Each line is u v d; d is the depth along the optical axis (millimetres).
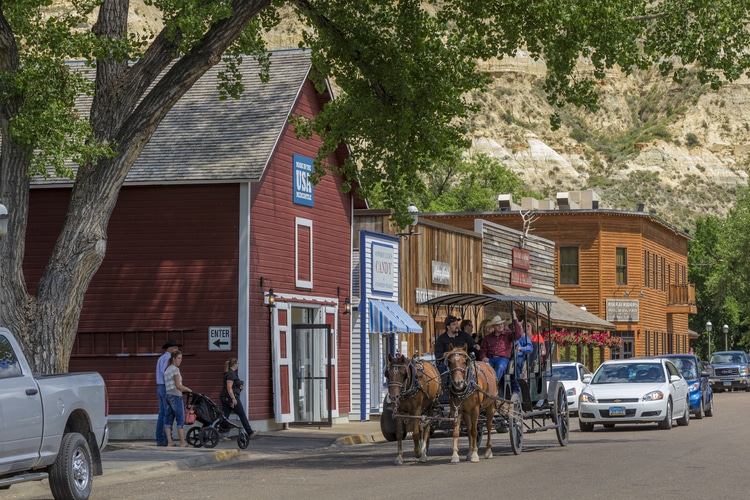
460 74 25078
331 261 32094
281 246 29156
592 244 65188
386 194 27297
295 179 30047
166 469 19297
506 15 23406
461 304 23984
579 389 37219
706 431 28344
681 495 14578
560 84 23906
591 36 22953
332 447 24547
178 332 27703
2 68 20266
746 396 55156
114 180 21203
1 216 16078
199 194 27938
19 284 20625
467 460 20188
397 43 25375
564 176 154000
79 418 15320
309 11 25469
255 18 26062
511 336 22484
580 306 65062
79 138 19797
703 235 108500
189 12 19906
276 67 30531
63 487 14367
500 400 21109
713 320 105688
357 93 26766
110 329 28031
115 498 15195
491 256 46125
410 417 19547
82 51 20344
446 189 91438
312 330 30156
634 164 159750
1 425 13242
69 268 20891
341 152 32500
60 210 28594
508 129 157875
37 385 14133
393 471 18312
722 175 161500
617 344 52906
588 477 16938
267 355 28203
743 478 16688
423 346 38281
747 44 23594
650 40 23859
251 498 14805
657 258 71250
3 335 13984
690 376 35594
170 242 27984
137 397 27750
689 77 180625
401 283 36688
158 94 21375
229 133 28531
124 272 28172
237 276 27516
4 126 20453
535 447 23766
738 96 174000
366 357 33562
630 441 25141
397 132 26188
